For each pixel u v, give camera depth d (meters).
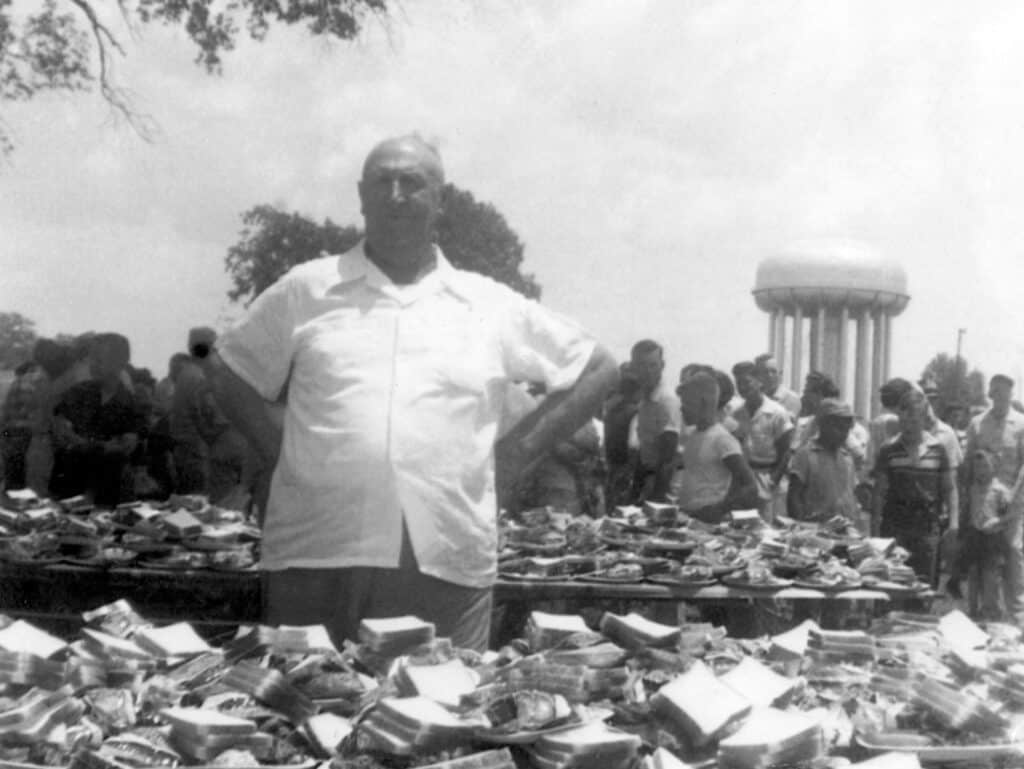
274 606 3.32
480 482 3.32
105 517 5.17
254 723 1.93
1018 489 7.71
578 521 5.52
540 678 2.05
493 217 9.80
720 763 1.90
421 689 2.06
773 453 7.37
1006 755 1.99
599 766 1.84
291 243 8.75
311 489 3.25
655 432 6.68
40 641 2.30
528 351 3.44
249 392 3.41
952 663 2.46
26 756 1.83
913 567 6.72
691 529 5.52
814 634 2.56
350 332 3.29
